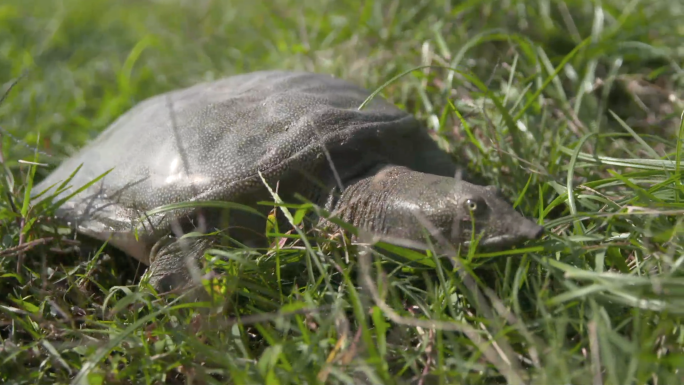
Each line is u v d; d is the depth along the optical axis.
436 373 0.77
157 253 0.87
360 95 0.93
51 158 1.00
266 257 0.84
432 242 0.83
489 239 0.82
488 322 0.79
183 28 1.46
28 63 1.32
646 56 1.04
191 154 0.87
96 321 0.82
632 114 1.02
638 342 0.76
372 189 0.86
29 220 0.89
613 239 0.82
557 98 1.01
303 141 0.87
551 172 0.92
